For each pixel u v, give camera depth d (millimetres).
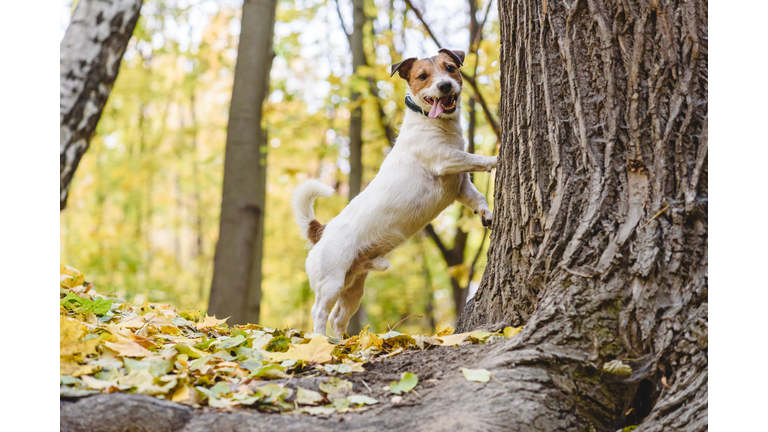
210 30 13648
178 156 15367
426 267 14727
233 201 7074
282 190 14883
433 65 4117
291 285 16609
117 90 14219
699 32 2525
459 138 4109
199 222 17859
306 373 2648
